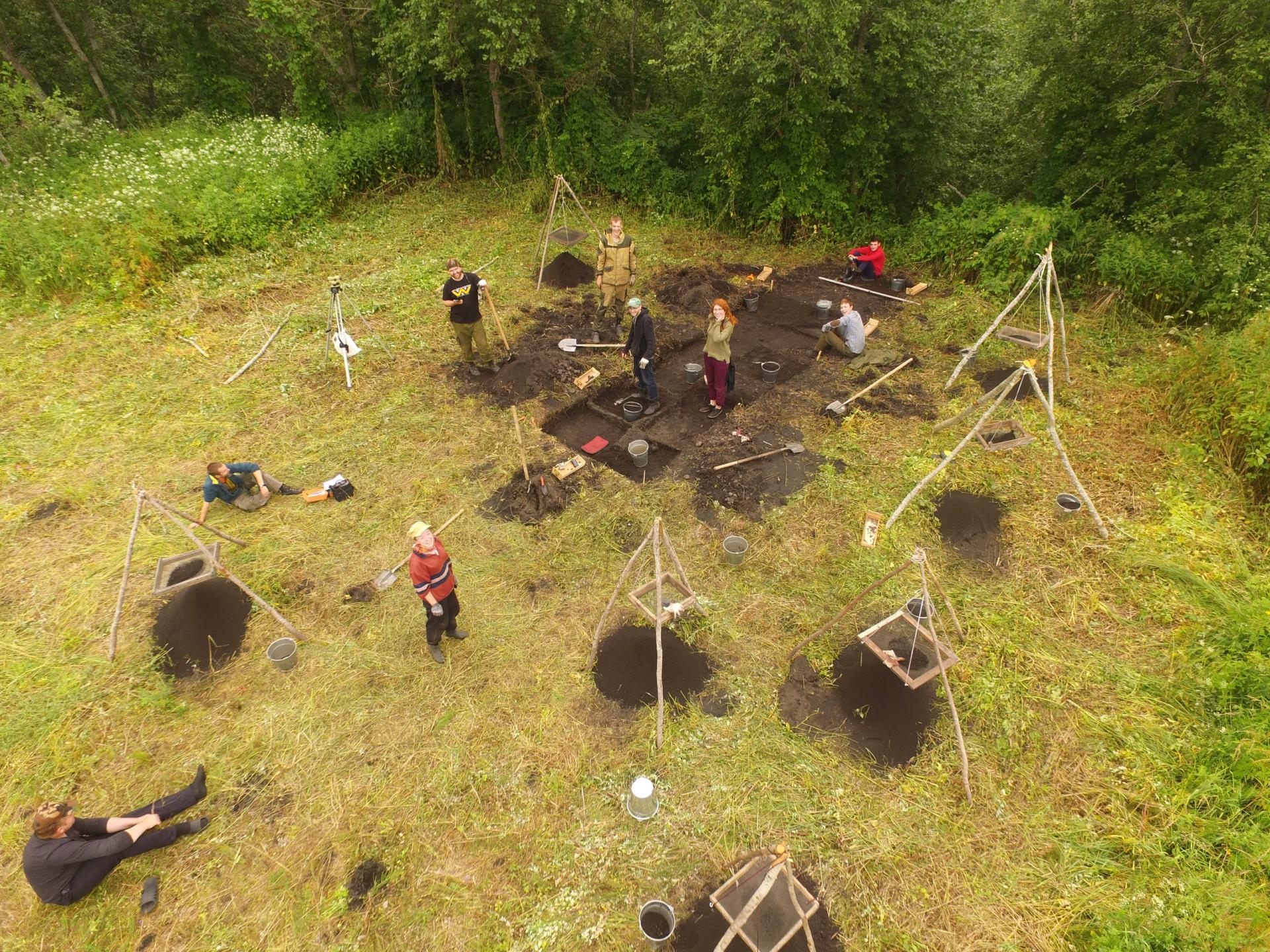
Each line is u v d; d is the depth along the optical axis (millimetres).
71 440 8844
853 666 6062
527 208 15570
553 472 8273
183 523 7145
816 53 11781
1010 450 8422
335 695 6008
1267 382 7793
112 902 4711
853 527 7535
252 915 4641
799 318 11852
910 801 5184
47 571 7180
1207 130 10969
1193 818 4938
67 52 20172
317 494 7945
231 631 6484
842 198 14086
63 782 5406
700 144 15562
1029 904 4590
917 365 10258
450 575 5914
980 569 7035
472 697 5973
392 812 5191
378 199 16062
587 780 5359
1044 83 12555
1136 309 10766
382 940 4508
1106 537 7219
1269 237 9625
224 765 5508
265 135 16172
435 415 9359
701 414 9578
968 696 5852
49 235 12047
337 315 9680
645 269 13383
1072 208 12531
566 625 6578
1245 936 4266
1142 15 10695
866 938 4457
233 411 9383
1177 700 5773
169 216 12828
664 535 5770
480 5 13477
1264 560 7004
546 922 4574
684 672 6078
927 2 11789
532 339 11047
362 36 18109
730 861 4852
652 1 16234
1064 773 5336
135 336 10820
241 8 20219
